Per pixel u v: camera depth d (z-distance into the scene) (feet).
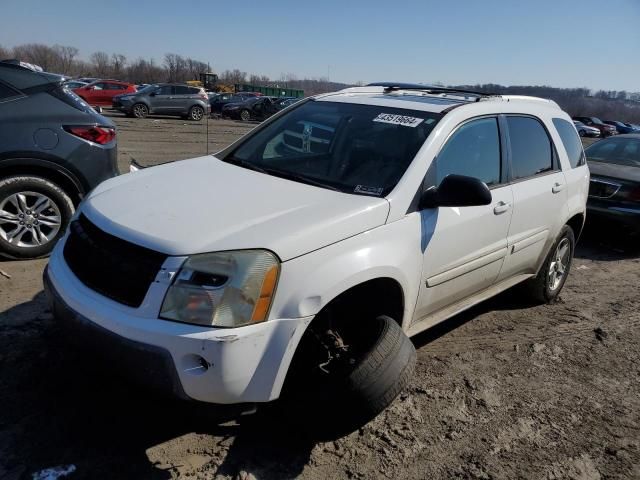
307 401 8.86
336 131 12.05
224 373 7.66
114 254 8.29
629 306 17.88
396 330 9.28
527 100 15.07
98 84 99.55
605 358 14.05
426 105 12.27
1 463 8.36
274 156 12.09
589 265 22.43
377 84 15.65
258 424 9.88
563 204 15.30
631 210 23.77
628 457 10.18
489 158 12.61
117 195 9.87
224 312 7.67
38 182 15.81
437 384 11.97
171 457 8.88
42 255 16.33
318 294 8.37
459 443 10.09
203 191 9.87
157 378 7.67
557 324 15.80
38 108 15.88
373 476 8.99
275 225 8.53
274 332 8.00
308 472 8.90
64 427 9.25
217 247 7.92
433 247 10.63
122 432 9.29
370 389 8.63
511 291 17.10
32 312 12.92
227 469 8.77
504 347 14.08
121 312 7.88
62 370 10.68
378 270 9.25
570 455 10.09
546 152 14.92
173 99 86.99
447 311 12.26
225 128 76.64
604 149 28.32
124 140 51.65
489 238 12.31
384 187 10.25
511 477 9.34
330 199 9.72
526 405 11.57
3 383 10.16
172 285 7.70
